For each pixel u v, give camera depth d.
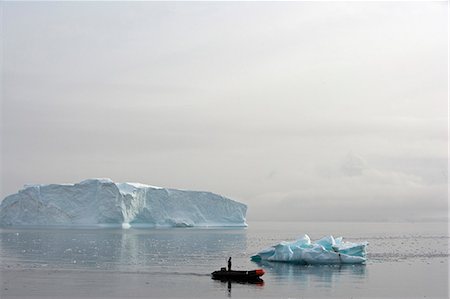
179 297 38.25
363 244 62.09
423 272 52.25
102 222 134.75
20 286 42.19
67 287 41.84
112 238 104.12
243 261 61.94
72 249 77.62
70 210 137.38
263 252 62.81
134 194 138.25
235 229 157.38
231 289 41.50
